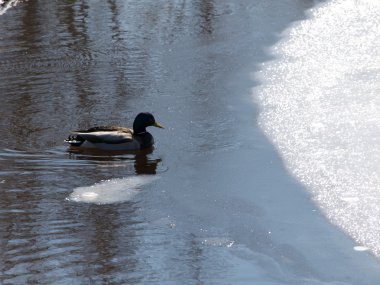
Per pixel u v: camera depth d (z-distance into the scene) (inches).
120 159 577.3
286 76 776.9
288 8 1112.2
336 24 1001.5
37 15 1091.3
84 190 515.2
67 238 439.5
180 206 484.1
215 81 771.4
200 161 565.0
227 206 481.7
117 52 899.4
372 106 660.7
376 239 426.6
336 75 767.7
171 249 422.6
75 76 802.2
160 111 681.0
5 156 579.5
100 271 397.1
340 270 394.0
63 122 655.1
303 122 635.5
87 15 1091.9
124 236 441.1
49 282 385.7
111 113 676.1
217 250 420.5
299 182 514.3
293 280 384.5
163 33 985.5
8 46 935.0
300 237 433.4
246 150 581.9
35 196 505.4
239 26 1011.3
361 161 542.0
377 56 831.1
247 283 382.0
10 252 421.7
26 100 721.0
